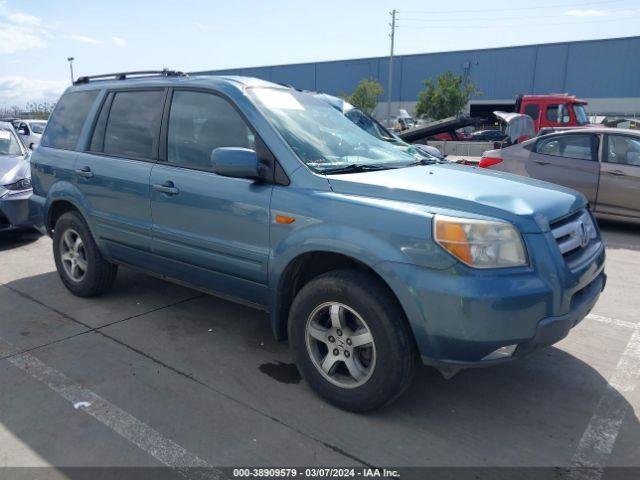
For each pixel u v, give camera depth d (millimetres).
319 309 3137
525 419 3084
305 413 3113
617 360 3814
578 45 47312
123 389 3367
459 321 2629
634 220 7812
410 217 2758
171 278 4164
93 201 4496
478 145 21250
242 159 3201
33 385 3410
